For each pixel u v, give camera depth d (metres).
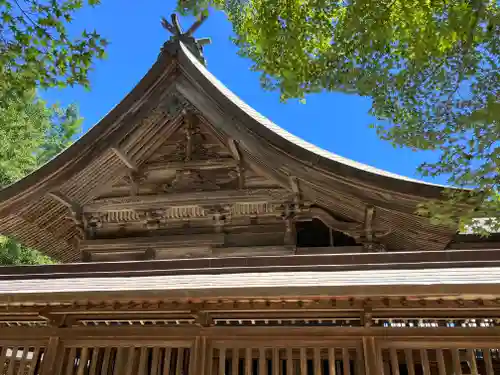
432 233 7.18
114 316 6.31
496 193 4.99
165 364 5.72
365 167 8.74
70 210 9.23
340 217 8.22
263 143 8.20
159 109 9.09
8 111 7.31
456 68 4.65
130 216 9.12
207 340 5.73
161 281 5.92
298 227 8.98
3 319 6.60
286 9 5.43
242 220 8.69
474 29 4.32
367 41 4.81
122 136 8.99
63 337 6.14
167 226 9.03
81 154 8.92
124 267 6.58
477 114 4.11
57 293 5.59
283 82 5.12
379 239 7.96
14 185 8.92
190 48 10.66
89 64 4.93
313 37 5.70
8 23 4.59
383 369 5.40
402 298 5.18
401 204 6.79
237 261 6.26
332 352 5.42
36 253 21.89
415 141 4.84
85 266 6.69
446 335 5.29
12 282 6.50
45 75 4.87
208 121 8.97
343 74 4.99
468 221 5.20
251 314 5.94
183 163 9.20
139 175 9.45
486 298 4.96
